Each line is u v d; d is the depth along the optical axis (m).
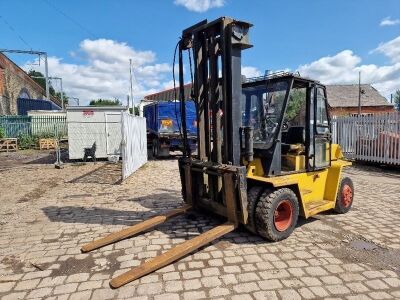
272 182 4.71
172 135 15.47
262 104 5.31
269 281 3.79
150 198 7.81
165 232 5.38
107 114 15.20
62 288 3.70
